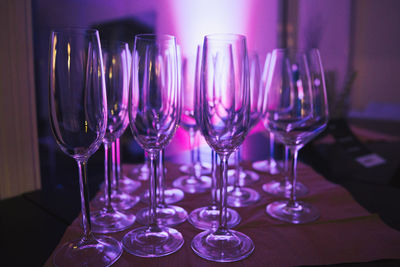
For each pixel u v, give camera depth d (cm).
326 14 272
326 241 52
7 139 90
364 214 62
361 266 45
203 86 47
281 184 81
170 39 50
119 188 79
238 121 48
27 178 93
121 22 201
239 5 227
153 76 50
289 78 65
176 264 45
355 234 54
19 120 91
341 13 278
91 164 114
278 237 53
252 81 85
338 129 118
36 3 174
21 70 91
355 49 289
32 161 94
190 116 86
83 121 45
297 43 266
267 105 67
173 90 50
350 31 283
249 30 240
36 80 149
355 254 48
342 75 278
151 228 54
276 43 254
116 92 62
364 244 50
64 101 44
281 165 102
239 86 47
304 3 261
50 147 145
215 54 47
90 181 89
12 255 49
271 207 66
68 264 44
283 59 67
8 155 90
